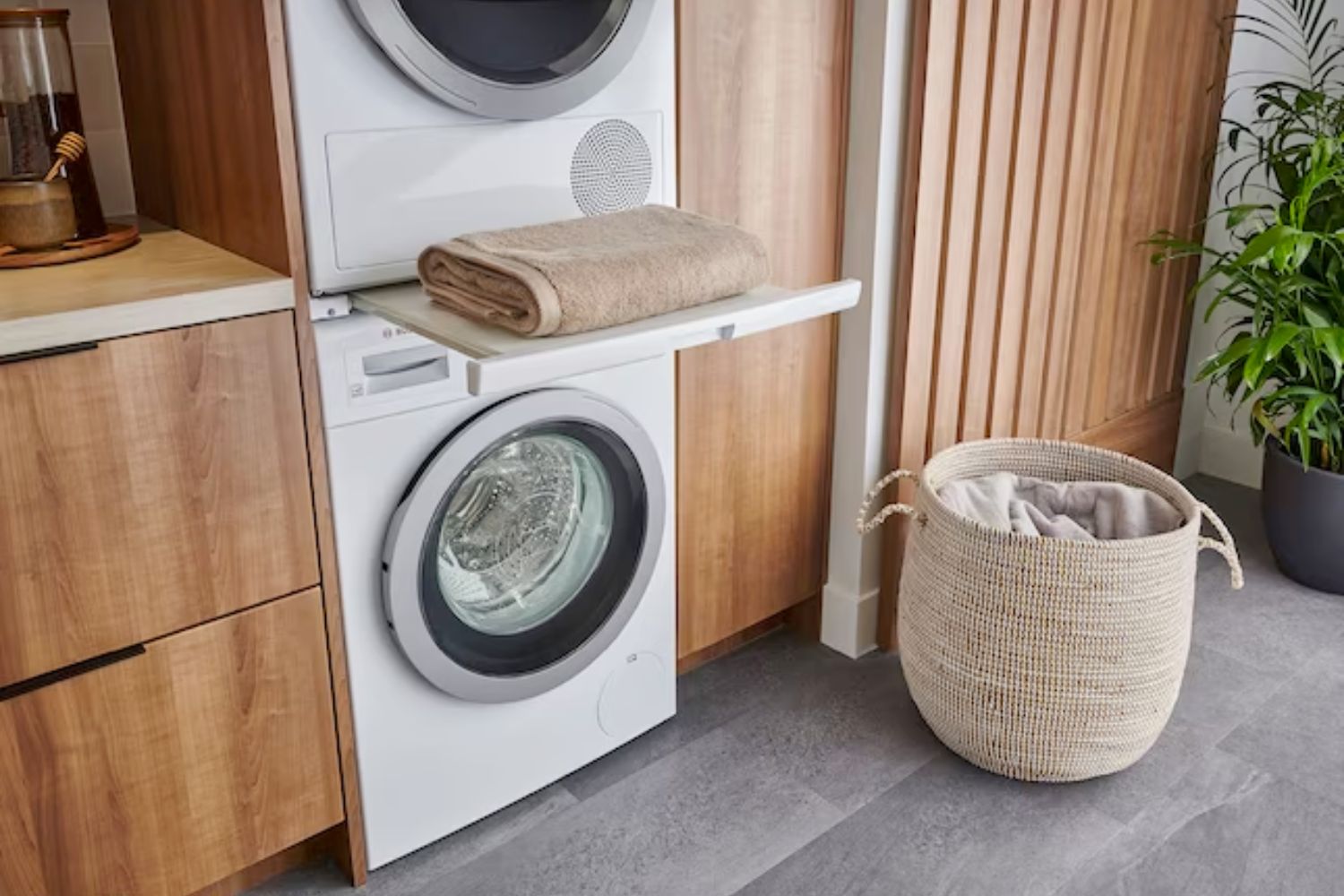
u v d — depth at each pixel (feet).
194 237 5.42
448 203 5.16
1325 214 8.02
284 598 5.07
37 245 4.91
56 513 4.37
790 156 6.57
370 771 5.58
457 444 5.27
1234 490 10.16
